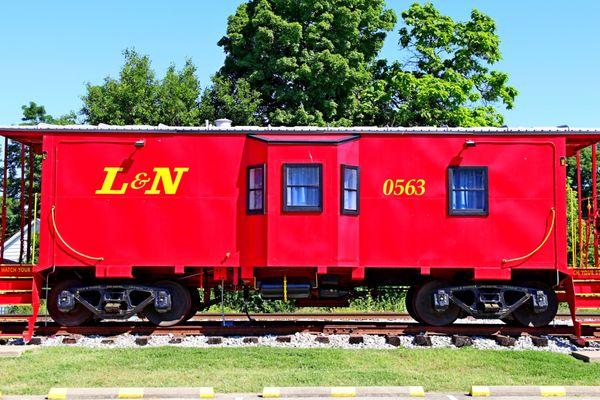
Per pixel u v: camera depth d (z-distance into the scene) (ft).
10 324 41.37
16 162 108.99
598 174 126.93
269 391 26.73
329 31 89.66
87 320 41.04
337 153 39.19
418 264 39.63
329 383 28.45
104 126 40.27
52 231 39.52
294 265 38.78
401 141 40.16
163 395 26.63
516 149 40.19
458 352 35.17
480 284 40.81
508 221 39.86
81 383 28.40
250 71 91.45
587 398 27.09
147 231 39.68
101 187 39.81
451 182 39.96
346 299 43.65
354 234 39.50
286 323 42.63
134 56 97.50
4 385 28.30
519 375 30.81
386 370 31.12
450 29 89.15
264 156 39.34
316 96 87.66
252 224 39.50
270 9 89.92
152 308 41.32
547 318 40.93
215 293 47.11
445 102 85.81
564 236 39.75
